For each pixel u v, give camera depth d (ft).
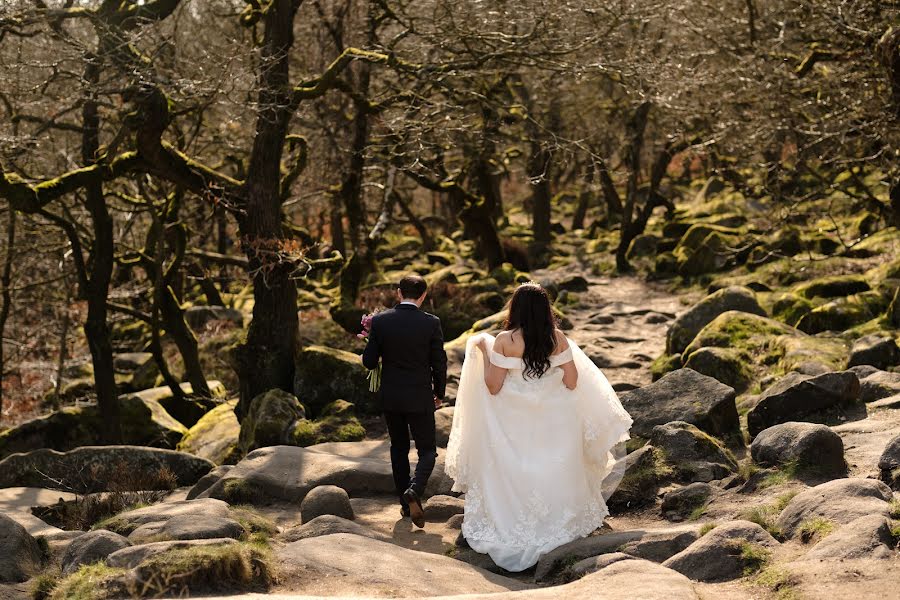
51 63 32.55
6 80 33.09
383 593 14.24
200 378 43.06
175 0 34.83
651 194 72.38
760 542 14.89
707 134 57.47
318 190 58.08
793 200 52.54
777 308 40.29
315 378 34.06
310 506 20.35
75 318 56.18
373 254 60.80
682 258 65.62
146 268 46.75
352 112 55.01
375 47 41.75
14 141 32.55
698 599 12.84
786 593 12.78
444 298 53.88
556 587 13.93
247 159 52.80
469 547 18.15
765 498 18.26
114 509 23.45
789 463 19.10
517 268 72.49
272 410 31.53
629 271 69.87
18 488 26.86
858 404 23.89
